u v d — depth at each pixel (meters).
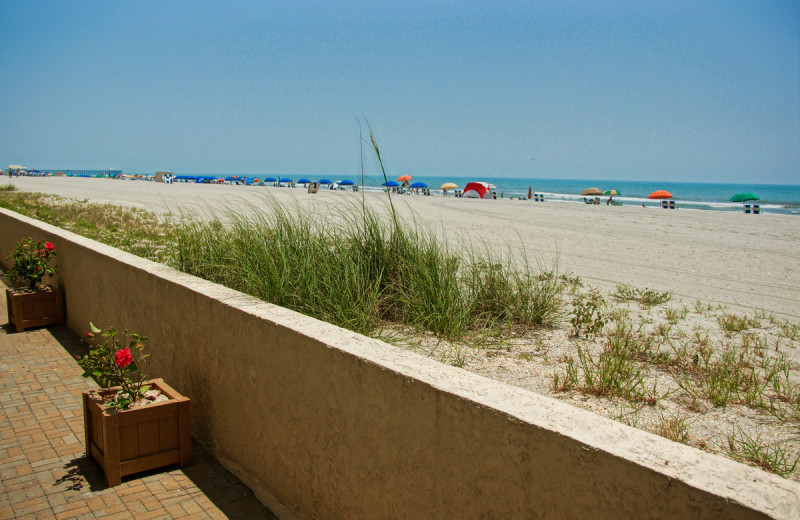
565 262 10.58
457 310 4.83
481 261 6.07
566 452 1.55
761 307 7.02
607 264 10.49
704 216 24.05
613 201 52.25
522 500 1.66
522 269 9.02
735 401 3.66
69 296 6.20
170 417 3.35
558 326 5.32
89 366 3.41
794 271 10.08
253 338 2.99
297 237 5.02
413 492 2.04
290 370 2.71
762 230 17.88
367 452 2.26
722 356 4.58
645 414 3.37
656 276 9.31
